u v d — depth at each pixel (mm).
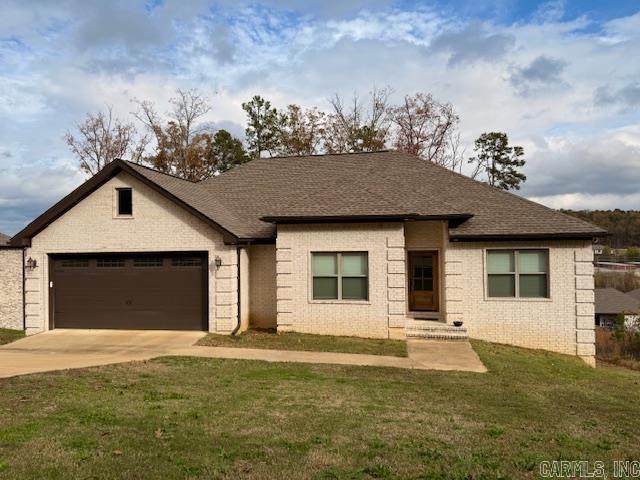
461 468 5438
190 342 14055
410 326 15281
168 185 16125
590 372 12977
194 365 11156
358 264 15141
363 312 14922
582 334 14852
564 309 14984
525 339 15227
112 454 5629
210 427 6699
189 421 6945
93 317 15945
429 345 14039
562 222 15172
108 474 5082
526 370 11844
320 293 15344
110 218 15758
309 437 6371
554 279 15039
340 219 14758
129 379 9641
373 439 6352
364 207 15008
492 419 7512
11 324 17328
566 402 8969
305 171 20594
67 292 16078
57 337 14883
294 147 42188
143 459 5508
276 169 21125
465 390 9438
